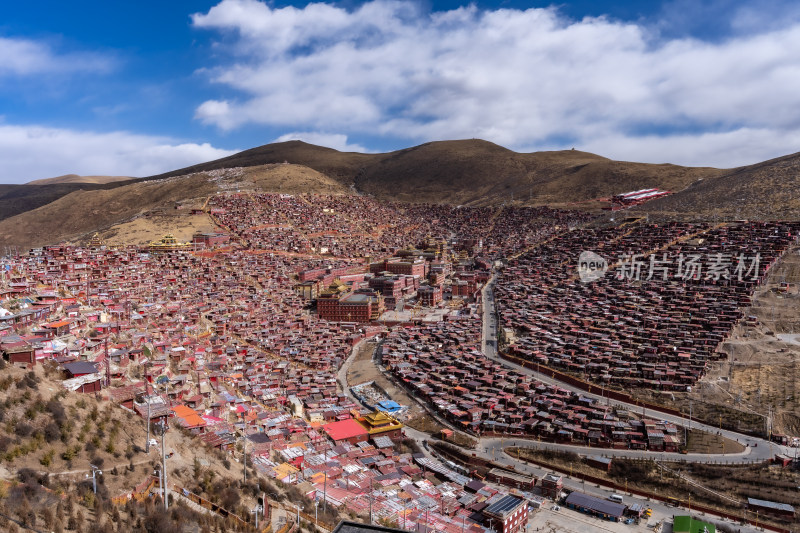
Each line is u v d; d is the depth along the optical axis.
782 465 167.88
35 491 69.81
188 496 87.69
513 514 136.88
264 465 132.88
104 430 91.44
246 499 98.50
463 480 161.75
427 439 195.62
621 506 149.25
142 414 106.00
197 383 175.25
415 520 127.50
